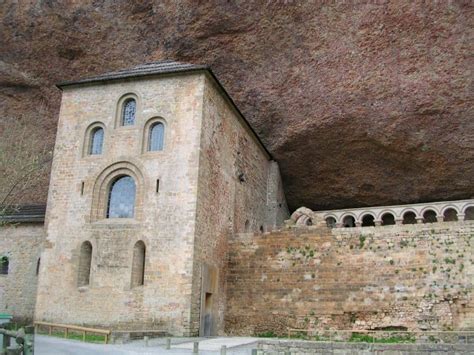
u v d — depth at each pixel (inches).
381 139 1048.2
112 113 879.1
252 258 890.7
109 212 850.1
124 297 783.7
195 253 780.6
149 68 930.7
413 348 588.4
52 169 884.6
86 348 601.3
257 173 1116.5
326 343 592.1
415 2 901.8
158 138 854.5
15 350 495.5
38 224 987.3
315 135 1092.5
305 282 841.5
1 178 1051.3
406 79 958.4
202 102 836.0
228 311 876.6
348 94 1009.5
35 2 1075.3
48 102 1142.3
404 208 1136.2
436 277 765.9
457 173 1058.1
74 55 1102.4
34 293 949.8
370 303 791.7
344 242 834.2
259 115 1106.7
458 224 774.5
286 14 986.7
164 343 665.6
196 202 794.2
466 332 701.9
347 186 1183.6
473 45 893.8
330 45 989.2
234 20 1015.6
